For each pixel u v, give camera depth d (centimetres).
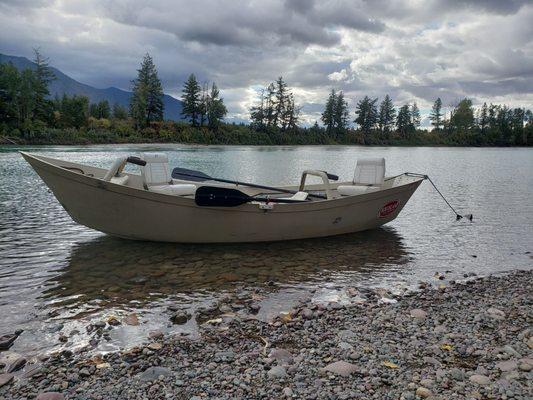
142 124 8812
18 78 7375
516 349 468
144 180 957
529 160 5303
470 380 395
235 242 927
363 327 531
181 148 6619
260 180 2428
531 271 816
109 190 821
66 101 8506
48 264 779
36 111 7844
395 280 755
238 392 370
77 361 435
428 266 843
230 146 8769
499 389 378
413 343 480
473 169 3603
